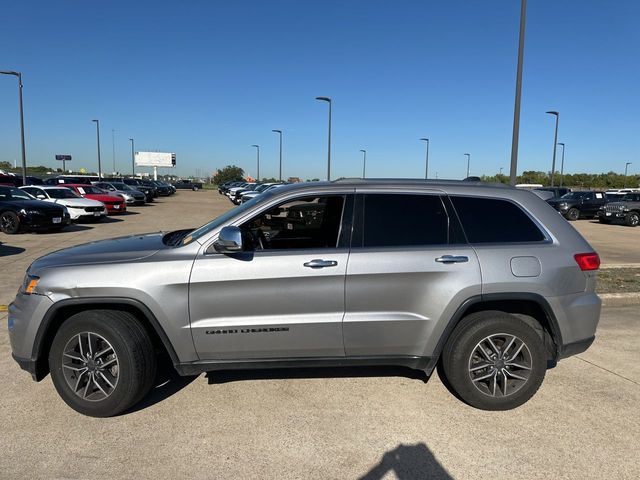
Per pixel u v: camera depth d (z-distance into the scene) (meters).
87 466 2.94
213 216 24.27
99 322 3.40
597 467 2.99
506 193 3.87
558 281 3.63
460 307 3.55
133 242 4.04
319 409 3.69
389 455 3.10
